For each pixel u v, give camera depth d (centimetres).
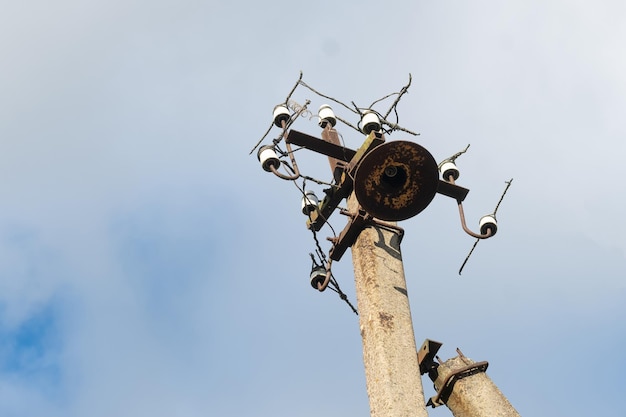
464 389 1343
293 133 1368
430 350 1375
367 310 1290
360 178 1247
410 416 1159
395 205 1264
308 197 1419
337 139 1446
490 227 1432
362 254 1346
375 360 1227
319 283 1375
